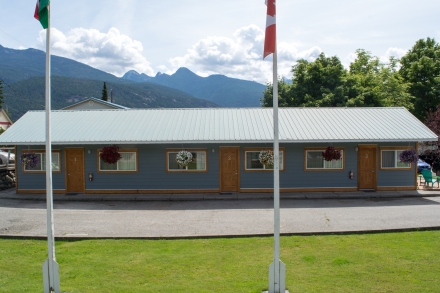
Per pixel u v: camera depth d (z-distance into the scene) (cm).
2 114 5575
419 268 752
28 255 865
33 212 1370
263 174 1719
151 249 891
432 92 3572
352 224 1127
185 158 1653
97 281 702
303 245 912
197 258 824
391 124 1797
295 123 1800
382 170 1742
